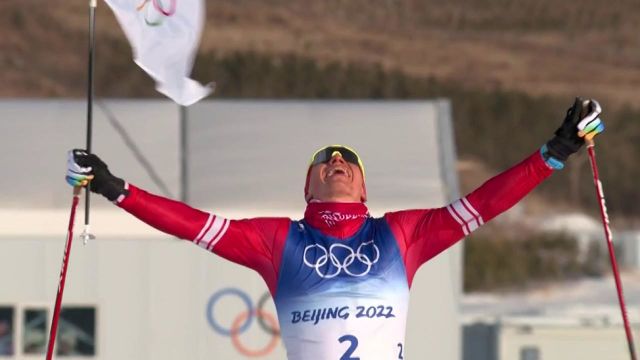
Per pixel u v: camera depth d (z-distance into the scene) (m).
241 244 13.45
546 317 50.22
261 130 49.06
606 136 151.62
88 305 42.28
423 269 42.66
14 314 42.22
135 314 42.34
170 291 42.44
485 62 190.00
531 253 102.12
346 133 48.97
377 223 13.63
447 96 169.75
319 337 13.18
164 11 15.21
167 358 42.38
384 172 46.53
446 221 13.55
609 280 98.88
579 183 138.00
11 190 44.09
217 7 193.62
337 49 189.12
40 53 170.38
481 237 106.19
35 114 48.97
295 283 13.31
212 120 49.75
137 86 165.00
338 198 13.63
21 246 42.38
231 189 45.34
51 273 42.44
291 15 196.50
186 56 15.21
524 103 165.12
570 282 97.62
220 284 42.59
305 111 50.50
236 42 184.38
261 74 167.00
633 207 138.38
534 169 13.57
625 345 46.69
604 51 197.62
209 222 13.42
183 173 46.44
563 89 180.62
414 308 42.72
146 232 42.56
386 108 50.66
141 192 13.40
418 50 193.38
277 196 45.00
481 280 96.12
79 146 47.22
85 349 42.34
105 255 42.38
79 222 42.66
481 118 161.12
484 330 47.41
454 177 46.41
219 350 42.53
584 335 46.81
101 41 171.75
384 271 13.33
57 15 176.88
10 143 46.97
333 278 13.25
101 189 13.28
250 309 42.72
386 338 13.25
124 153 47.09
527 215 127.25
